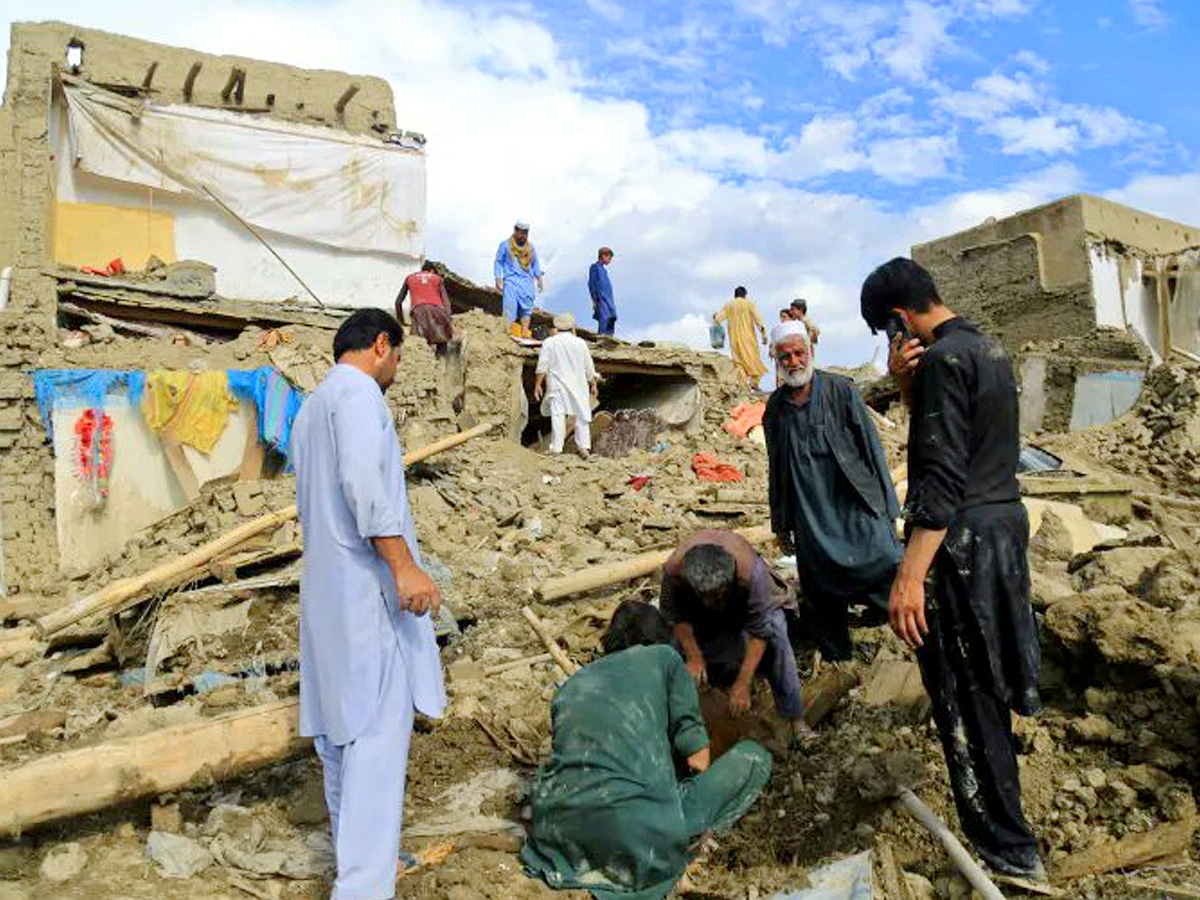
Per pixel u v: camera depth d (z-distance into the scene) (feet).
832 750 14.51
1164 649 12.72
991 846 11.00
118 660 21.75
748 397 50.49
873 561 14.98
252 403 36.55
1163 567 16.05
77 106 41.78
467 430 36.94
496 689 17.87
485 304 63.36
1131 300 69.67
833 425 15.46
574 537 28.81
